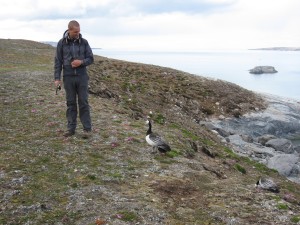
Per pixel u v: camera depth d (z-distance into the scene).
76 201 10.69
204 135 33.81
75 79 15.93
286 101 63.00
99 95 30.91
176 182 12.93
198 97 52.62
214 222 10.03
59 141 16.44
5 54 62.19
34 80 33.81
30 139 16.56
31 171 12.84
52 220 9.56
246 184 14.62
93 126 19.44
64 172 12.98
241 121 49.34
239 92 59.31
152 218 9.93
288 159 29.66
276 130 49.78
